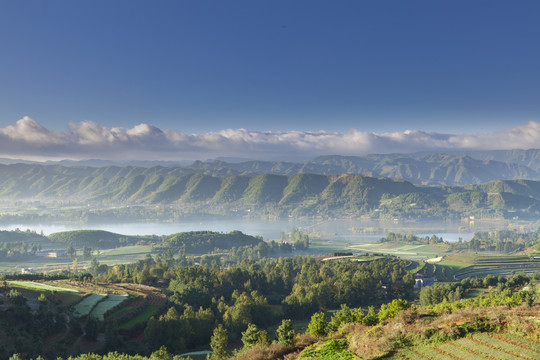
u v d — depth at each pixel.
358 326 62.75
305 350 56.53
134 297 156.38
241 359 61.69
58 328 114.94
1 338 96.31
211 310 146.75
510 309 53.34
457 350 45.12
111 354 88.19
